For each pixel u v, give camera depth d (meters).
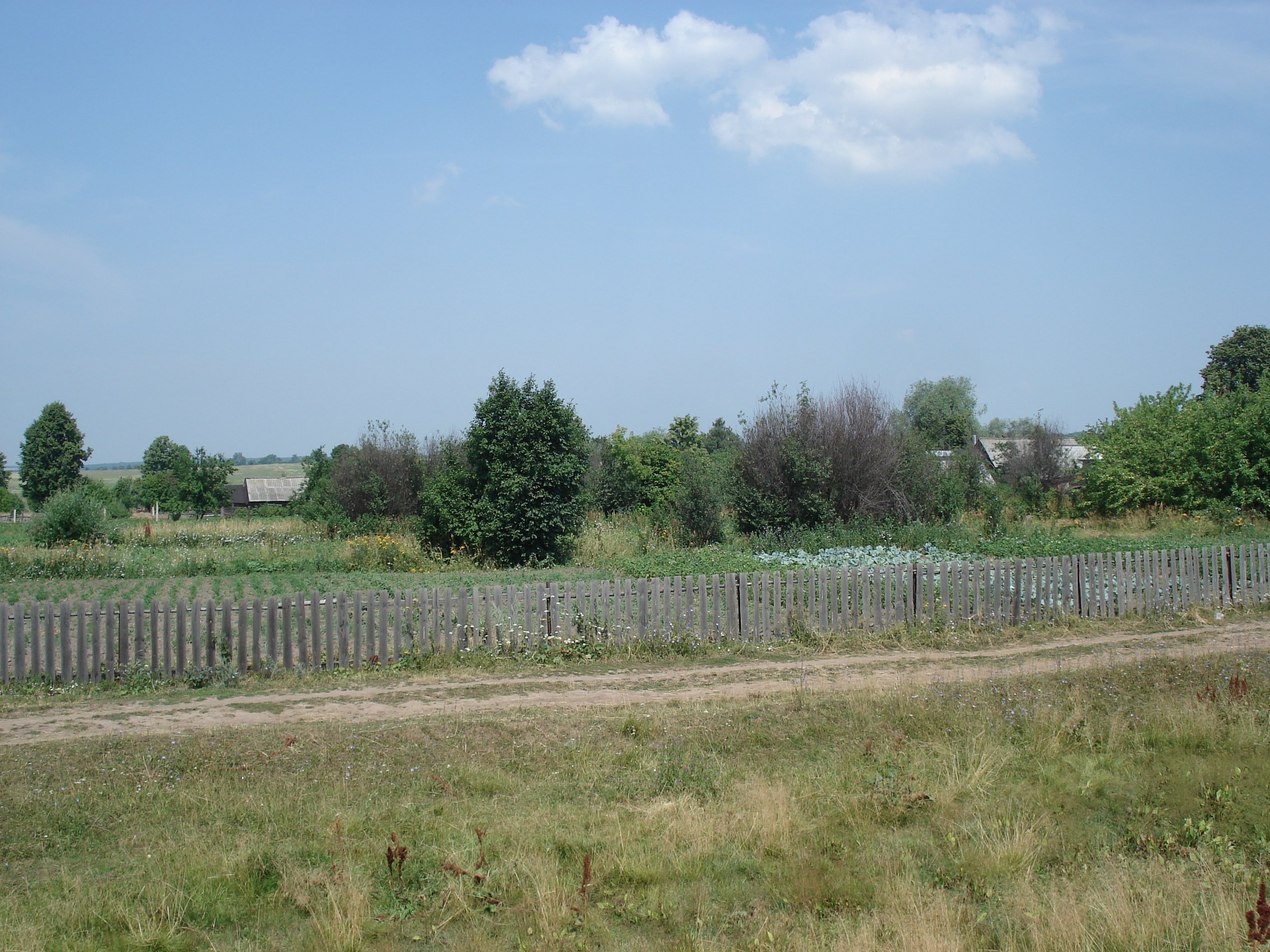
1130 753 8.51
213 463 51.44
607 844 6.58
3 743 8.47
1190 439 30.25
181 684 10.85
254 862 6.17
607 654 12.44
